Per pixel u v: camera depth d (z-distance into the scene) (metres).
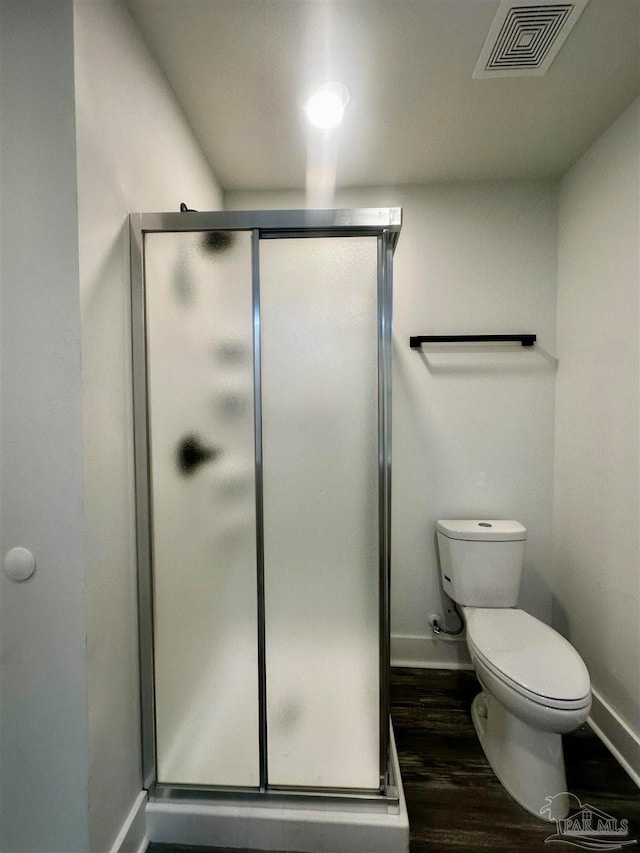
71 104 0.84
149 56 1.16
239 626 1.14
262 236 1.11
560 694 1.12
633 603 1.37
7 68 0.85
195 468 1.14
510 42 1.14
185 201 1.43
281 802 1.12
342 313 1.11
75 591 0.88
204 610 1.15
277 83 1.29
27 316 0.87
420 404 1.91
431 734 1.50
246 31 1.10
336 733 1.14
